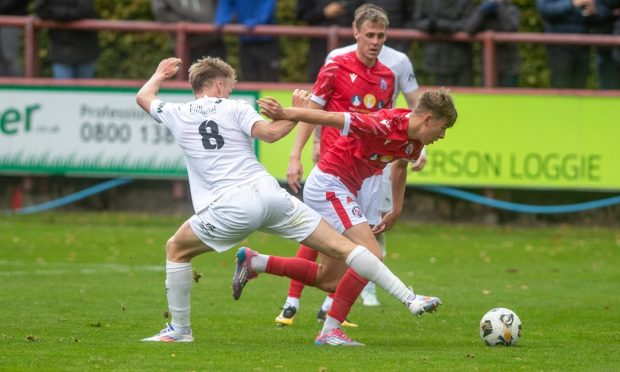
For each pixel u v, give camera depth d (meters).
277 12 48.78
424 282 30.14
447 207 42.97
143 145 42.34
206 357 18.20
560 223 42.91
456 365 17.69
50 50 42.69
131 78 42.84
